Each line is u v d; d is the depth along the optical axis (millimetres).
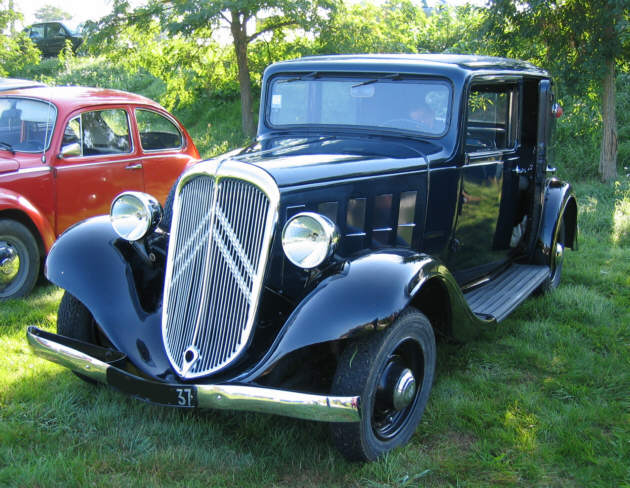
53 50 23250
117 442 2955
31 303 4906
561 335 4398
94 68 20969
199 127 16219
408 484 2705
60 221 5391
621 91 13016
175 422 3150
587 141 11445
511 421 3229
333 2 12266
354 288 2688
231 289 2779
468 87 3719
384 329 2619
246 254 2762
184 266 2928
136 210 3268
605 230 7441
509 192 4531
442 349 4145
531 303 5047
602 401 3457
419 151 3643
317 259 2672
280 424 3166
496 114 4230
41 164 5195
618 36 8539
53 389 3436
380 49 12852
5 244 4871
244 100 14008
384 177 3334
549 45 9523
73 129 5457
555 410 3354
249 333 2723
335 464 2836
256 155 3217
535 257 4996
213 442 2990
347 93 4016
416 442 3066
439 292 3143
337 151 3445
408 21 14102
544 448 2979
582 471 2791
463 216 3967
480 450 2963
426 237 3701
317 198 2992
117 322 3045
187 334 2863
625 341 4352
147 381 2707
